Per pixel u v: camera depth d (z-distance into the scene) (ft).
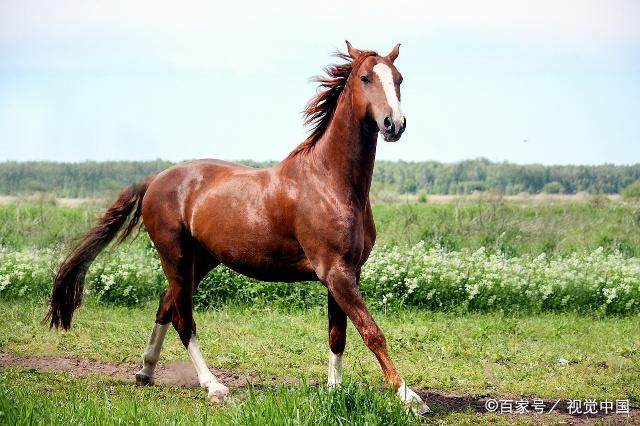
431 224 66.33
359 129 23.40
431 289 40.16
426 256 42.55
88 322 36.29
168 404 24.36
